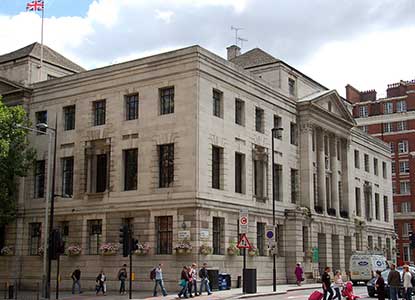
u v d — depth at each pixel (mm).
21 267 49125
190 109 42594
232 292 39188
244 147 47750
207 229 41875
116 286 43312
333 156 62219
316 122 57938
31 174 50250
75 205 46969
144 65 45312
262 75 57281
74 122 48781
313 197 55688
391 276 27938
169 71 44094
